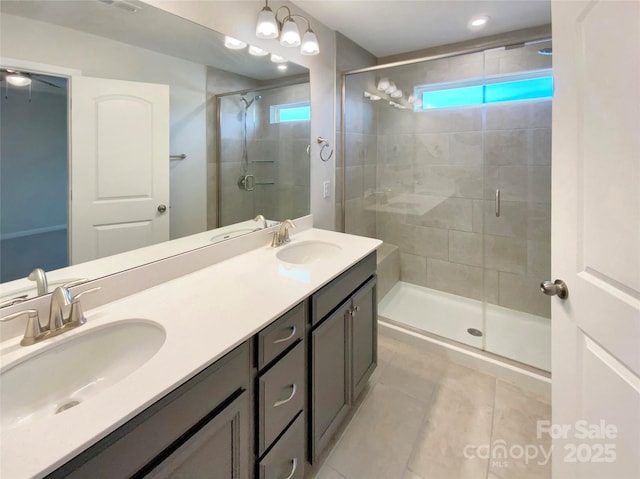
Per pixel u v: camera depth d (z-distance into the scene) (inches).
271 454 43.4
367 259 69.9
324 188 95.3
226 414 35.7
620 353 31.1
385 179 121.5
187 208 60.9
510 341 90.3
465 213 109.5
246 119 71.0
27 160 41.1
